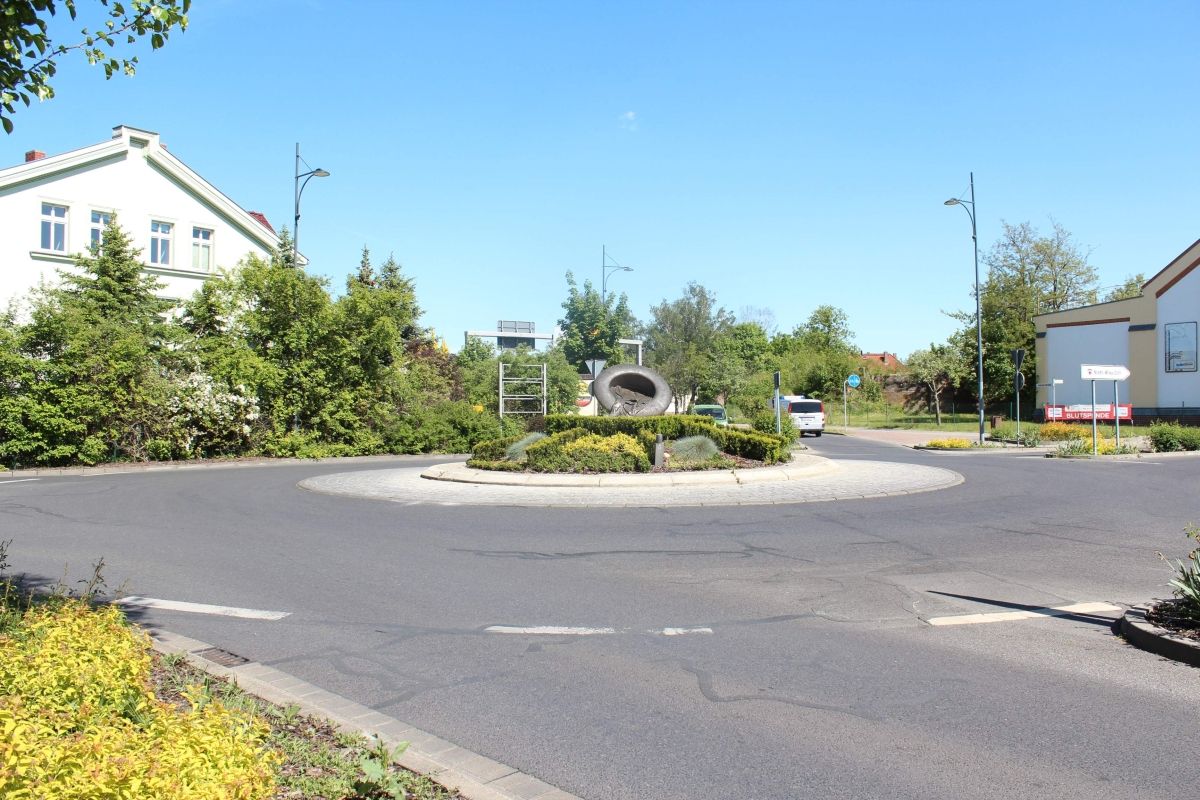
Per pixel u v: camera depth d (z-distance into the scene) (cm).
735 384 6097
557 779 414
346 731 453
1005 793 395
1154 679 557
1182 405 4366
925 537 1125
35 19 564
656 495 1574
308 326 2862
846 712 501
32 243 2888
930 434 4397
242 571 926
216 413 2680
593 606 767
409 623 709
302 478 2072
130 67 618
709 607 762
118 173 3117
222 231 3444
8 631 501
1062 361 4872
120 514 1384
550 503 1488
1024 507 1410
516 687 548
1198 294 4316
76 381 2400
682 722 487
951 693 532
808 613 739
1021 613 735
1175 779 408
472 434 3250
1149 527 1196
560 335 6531
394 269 4153
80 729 353
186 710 457
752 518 1301
